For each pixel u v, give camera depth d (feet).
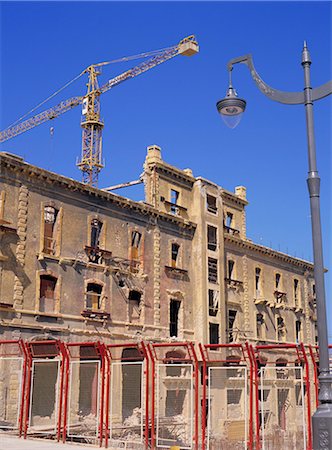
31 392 93.20
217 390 166.20
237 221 210.79
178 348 162.61
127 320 151.53
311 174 46.85
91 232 147.64
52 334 130.41
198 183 186.60
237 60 55.11
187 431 130.00
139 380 144.87
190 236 181.78
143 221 163.84
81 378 135.13
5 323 120.37
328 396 42.88
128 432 118.32
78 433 107.24
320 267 45.16
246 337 199.62
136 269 157.69
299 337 236.43
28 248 129.29
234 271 202.69
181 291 172.45
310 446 66.39
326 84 47.55
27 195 131.34
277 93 50.11
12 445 75.05
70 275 138.10
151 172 172.35
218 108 56.13
